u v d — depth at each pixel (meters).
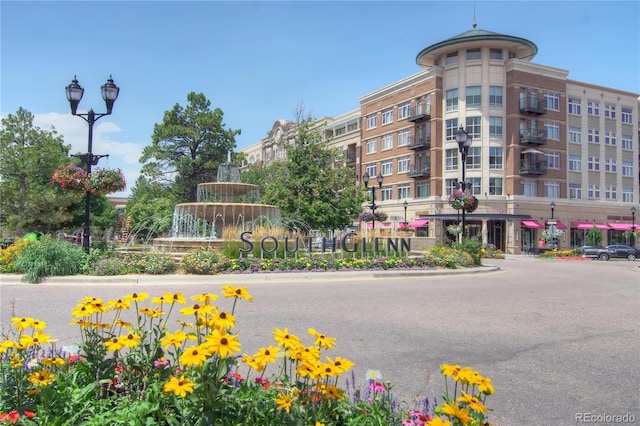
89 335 3.43
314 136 33.75
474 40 46.78
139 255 15.06
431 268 18.28
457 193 22.81
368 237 23.72
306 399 2.80
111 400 3.07
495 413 4.21
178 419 2.83
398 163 54.09
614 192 54.09
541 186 48.66
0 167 28.98
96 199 39.03
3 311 8.25
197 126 47.53
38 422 2.79
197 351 2.52
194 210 19.89
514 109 47.22
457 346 6.55
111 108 15.66
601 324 8.38
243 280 14.05
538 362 5.83
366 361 5.70
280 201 31.75
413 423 2.79
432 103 49.22
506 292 12.89
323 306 9.70
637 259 38.19
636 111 56.31
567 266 27.08
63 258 13.18
